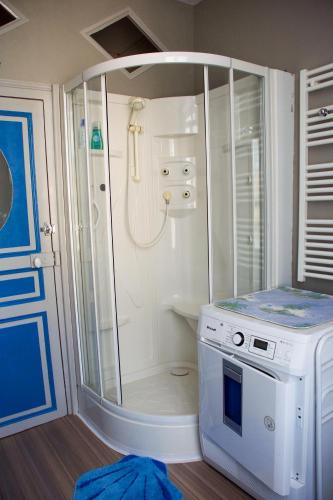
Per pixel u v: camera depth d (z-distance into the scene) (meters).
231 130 2.04
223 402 1.68
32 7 2.15
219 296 2.31
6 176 2.17
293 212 2.19
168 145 2.61
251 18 2.32
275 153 2.09
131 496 0.74
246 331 1.56
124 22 2.54
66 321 2.41
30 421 2.35
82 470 1.95
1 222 2.18
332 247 1.95
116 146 2.46
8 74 2.11
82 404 2.43
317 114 1.97
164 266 2.72
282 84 2.06
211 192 2.25
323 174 1.96
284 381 1.41
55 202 2.33
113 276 1.98
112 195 2.47
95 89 1.92
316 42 1.96
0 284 2.21
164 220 2.68
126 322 2.59
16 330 2.28
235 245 2.13
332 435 1.51
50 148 2.28
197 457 1.98
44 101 2.23
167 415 1.98
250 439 1.54
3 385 2.26
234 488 1.77
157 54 1.81
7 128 2.14
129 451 2.05
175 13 2.72
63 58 2.28
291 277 2.24
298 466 1.44
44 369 2.39
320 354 1.38
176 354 2.82
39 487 1.83
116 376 2.08
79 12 2.32
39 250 2.31
